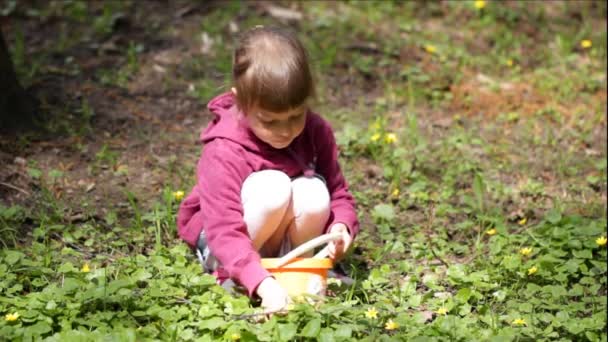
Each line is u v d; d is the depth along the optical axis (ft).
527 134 14.58
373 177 13.17
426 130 14.51
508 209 12.76
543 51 17.78
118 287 10.20
